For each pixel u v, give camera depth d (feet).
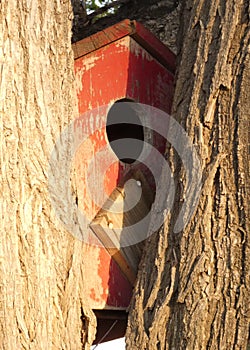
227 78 15.10
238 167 14.62
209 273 14.28
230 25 15.38
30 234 14.01
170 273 14.56
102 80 16.46
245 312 14.02
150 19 21.20
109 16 21.52
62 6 15.42
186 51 16.05
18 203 13.97
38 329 13.80
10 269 13.71
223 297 14.16
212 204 14.61
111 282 16.02
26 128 14.33
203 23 15.83
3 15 14.47
